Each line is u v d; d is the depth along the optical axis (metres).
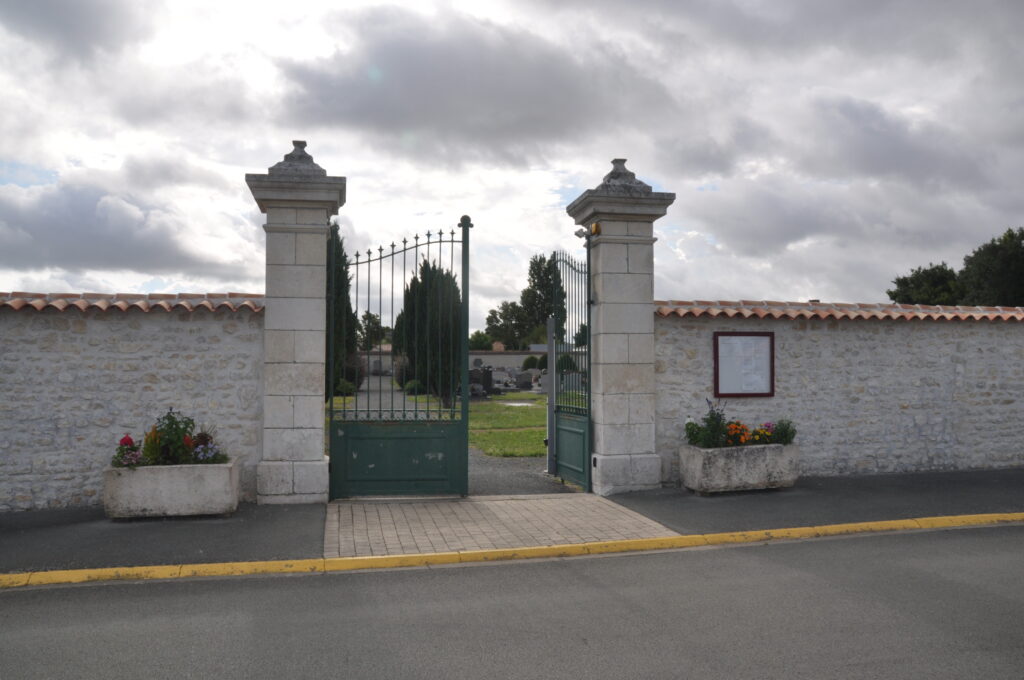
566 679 3.85
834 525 7.32
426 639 4.44
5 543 6.51
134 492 7.24
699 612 4.89
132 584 5.67
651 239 9.01
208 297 8.21
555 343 10.50
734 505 8.17
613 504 8.30
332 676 3.91
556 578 5.80
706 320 9.36
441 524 7.41
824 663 4.02
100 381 7.89
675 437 9.23
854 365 9.85
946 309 10.23
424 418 8.66
